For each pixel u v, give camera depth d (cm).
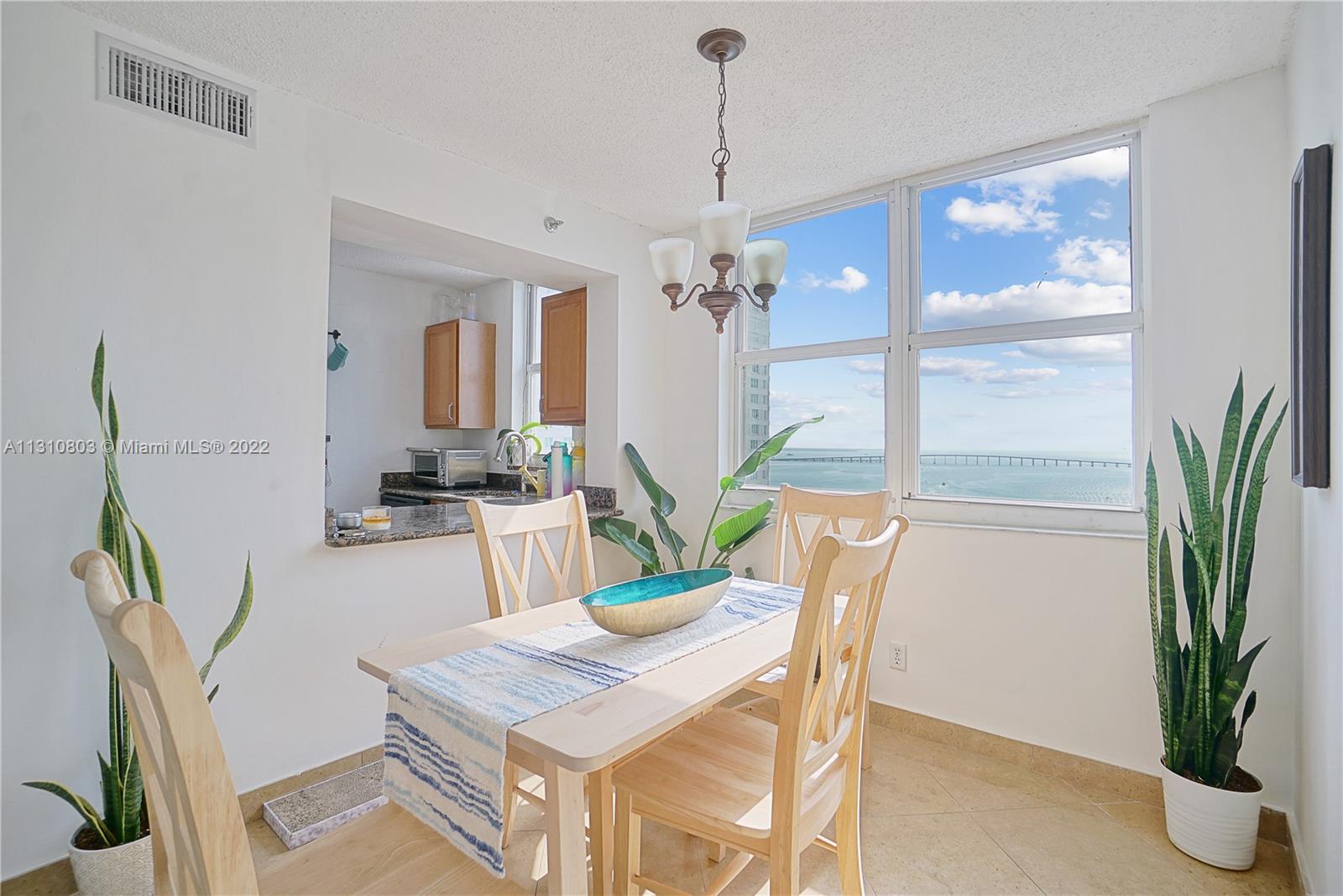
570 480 336
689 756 147
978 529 249
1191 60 190
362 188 228
